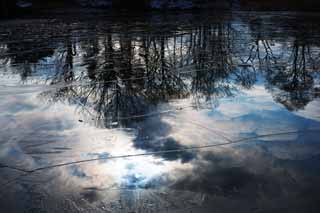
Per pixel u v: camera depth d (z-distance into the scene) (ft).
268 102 16.62
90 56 28.14
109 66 24.70
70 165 10.50
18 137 12.46
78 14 67.77
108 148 11.65
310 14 67.00
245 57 27.48
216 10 79.41
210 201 8.61
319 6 82.53
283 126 13.51
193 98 17.47
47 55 28.53
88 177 9.78
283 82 20.31
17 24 50.39
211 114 15.06
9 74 22.43
